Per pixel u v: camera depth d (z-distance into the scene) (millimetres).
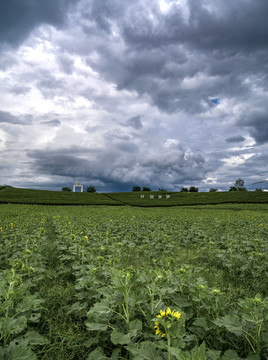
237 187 105375
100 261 4559
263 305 2484
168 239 7977
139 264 6121
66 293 4082
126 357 2535
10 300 2715
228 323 2596
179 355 1592
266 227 10906
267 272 5117
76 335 2992
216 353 2170
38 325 3240
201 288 3115
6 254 6191
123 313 2986
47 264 6082
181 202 54156
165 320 2084
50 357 2586
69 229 9695
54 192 78062
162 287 3350
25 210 25000
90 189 111562
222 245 8133
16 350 2049
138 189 116125
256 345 2461
